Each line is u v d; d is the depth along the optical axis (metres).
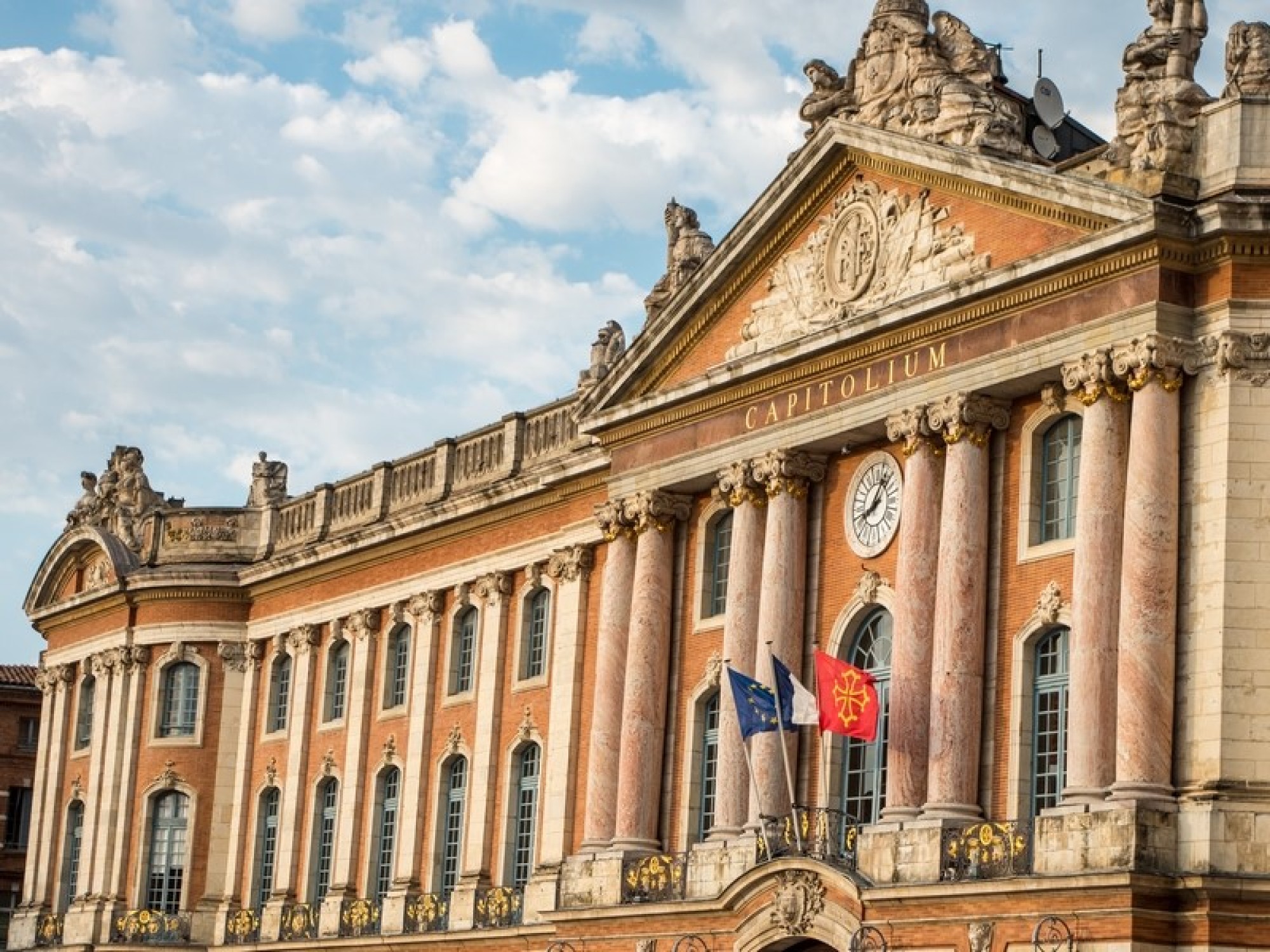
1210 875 27.08
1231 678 27.83
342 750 48.34
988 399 31.69
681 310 37.31
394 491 48.84
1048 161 32.78
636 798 36.94
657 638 37.47
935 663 31.31
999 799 30.77
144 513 56.09
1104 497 29.25
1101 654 28.92
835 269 34.59
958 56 33.59
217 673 53.09
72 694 57.84
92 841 54.59
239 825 51.59
